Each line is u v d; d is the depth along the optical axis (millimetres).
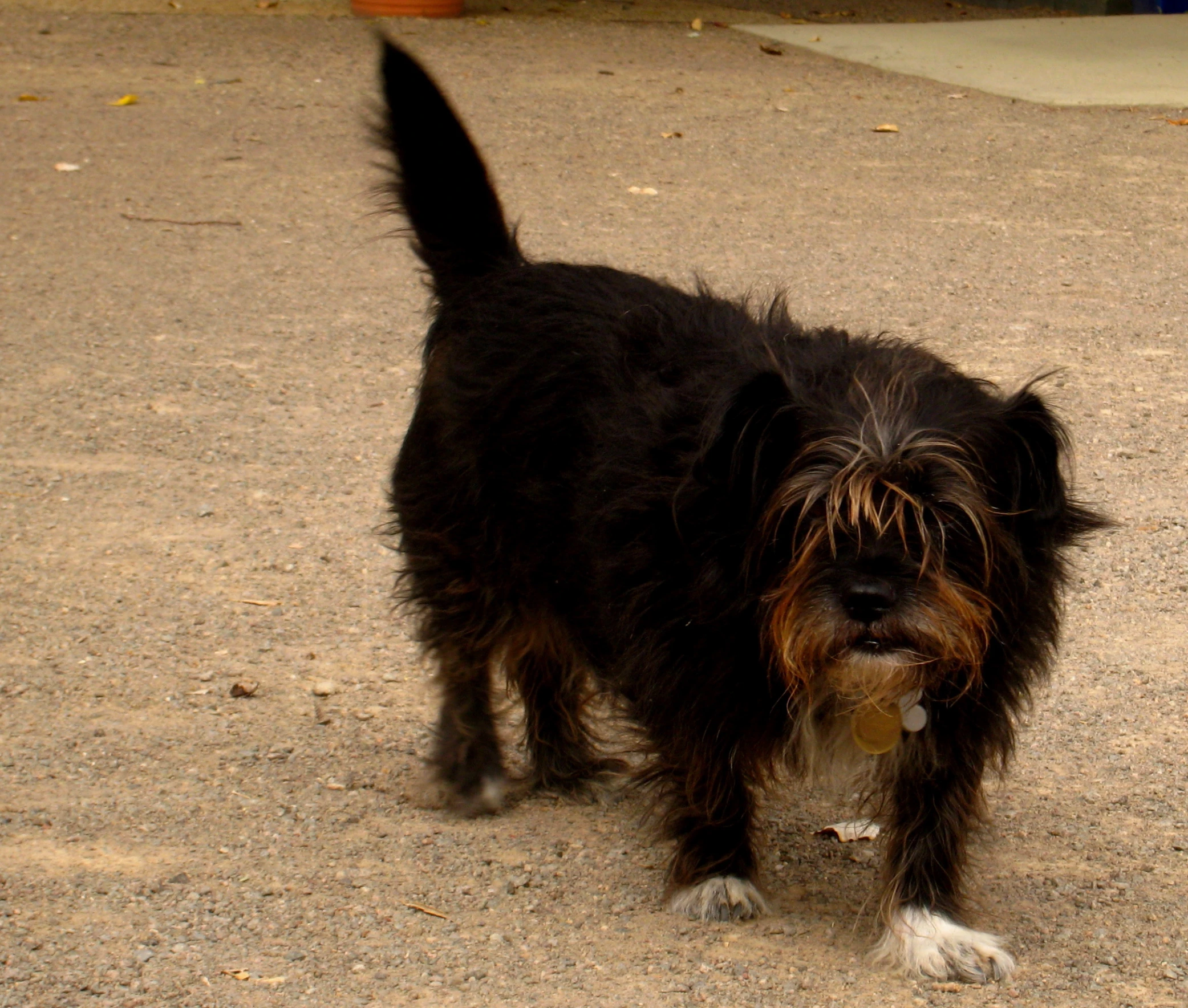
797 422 3756
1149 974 4082
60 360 9328
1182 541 6957
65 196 12781
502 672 5496
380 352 9547
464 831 4977
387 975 4023
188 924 4250
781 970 4117
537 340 4711
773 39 19703
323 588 6648
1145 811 4949
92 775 5129
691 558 3910
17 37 18469
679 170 13680
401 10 20109
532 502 4570
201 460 7957
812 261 11094
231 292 10625
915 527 3637
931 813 4211
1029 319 9938
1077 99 16453
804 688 3873
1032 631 4004
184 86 16500
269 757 5340
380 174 13234
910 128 15336
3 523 7180
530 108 15812
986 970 4074
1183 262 11242
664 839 4715
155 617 6340
